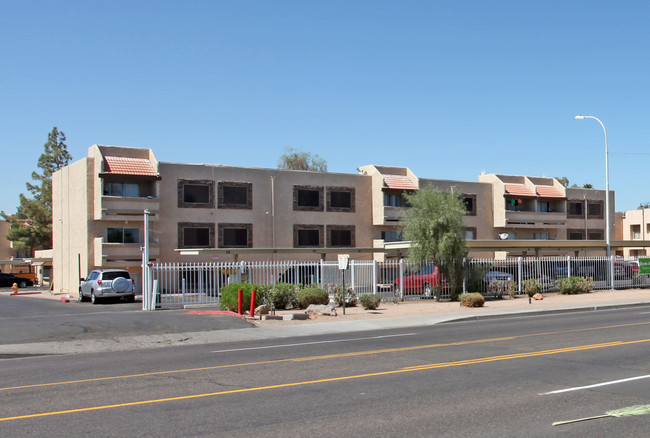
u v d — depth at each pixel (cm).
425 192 3195
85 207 4316
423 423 738
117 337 1812
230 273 3112
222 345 1631
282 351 1431
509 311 2425
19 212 7550
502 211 5691
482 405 827
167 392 945
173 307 2981
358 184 5159
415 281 3170
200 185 4556
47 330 1892
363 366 1165
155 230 4397
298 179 4916
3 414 815
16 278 6462
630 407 809
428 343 1512
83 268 4356
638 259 3875
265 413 796
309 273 3262
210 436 692
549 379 1002
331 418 766
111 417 788
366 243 5159
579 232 6209
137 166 4350
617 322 1922
